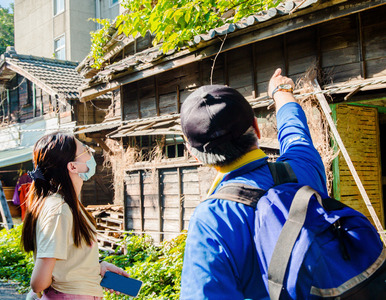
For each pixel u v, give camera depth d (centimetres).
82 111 1449
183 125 131
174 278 576
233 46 574
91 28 2316
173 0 562
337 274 102
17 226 1051
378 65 499
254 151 131
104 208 1010
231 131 125
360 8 442
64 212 215
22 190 1367
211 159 128
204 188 720
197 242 112
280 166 129
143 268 589
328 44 547
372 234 107
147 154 862
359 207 598
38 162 224
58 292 214
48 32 2403
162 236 809
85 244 223
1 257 850
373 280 101
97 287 228
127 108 878
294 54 585
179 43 626
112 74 780
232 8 606
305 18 490
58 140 229
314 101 539
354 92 490
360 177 614
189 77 745
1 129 1820
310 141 150
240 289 113
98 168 1445
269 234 109
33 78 1512
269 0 560
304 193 112
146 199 847
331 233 107
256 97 630
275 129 600
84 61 979
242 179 123
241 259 111
